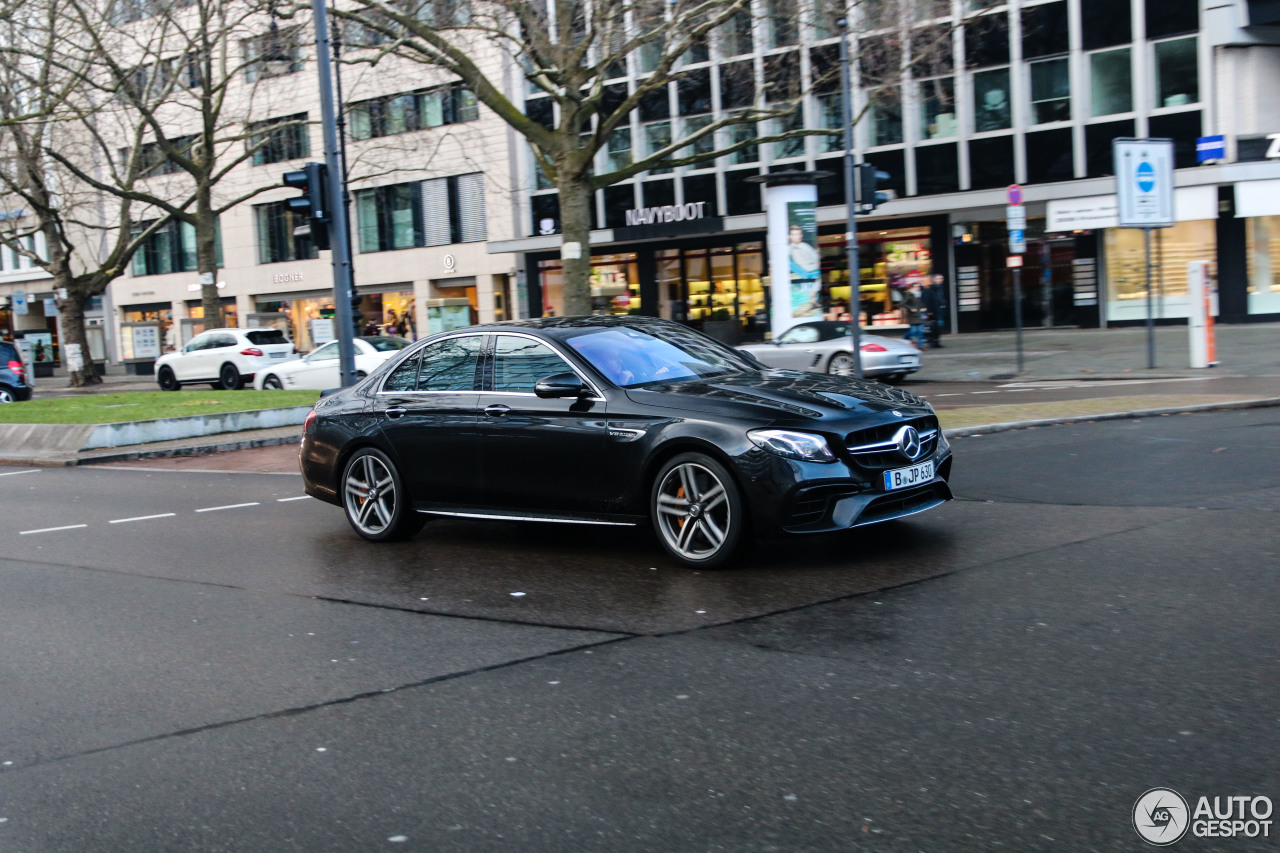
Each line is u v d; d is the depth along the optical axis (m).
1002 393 17.48
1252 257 28.27
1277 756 3.65
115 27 28.53
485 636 5.69
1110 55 29.03
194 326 49.50
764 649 5.14
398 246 43.03
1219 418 12.35
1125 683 4.39
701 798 3.62
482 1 19.80
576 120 20.11
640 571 6.91
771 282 24.84
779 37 31.91
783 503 6.34
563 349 7.50
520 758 4.05
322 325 41.19
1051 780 3.57
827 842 3.27
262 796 3.87
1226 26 27.39
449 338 8.26
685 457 6.71
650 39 19.73
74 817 3.79
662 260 37.41
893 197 32.06
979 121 30.86
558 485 7.30
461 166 40.84
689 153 35.06
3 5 25.83
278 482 12.27
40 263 35.69
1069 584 5.88
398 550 8.11
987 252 31.75
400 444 8.16
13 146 31.80
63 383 41.06
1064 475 9.23
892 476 6.57
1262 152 27.86
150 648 5.85
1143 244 29.50
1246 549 6.36
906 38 24.53
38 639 6.16
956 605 5.63
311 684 5.09
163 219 34.81
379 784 3.91
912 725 4.11
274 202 46.12
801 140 33.12
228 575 7.58
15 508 11.41
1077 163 29.61
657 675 4.89
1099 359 22.06
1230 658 4.59
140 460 15.46
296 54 29.72
